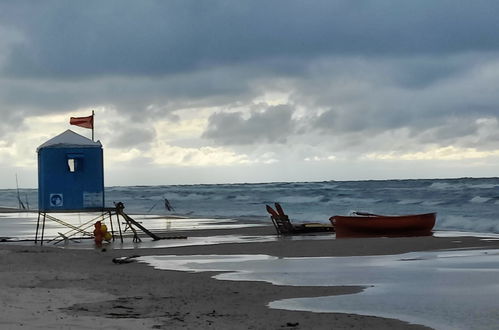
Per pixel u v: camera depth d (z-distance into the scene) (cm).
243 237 3234
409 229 3159
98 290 1470
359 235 3209
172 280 1673
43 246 2702
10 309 1166
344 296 1430
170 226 4209
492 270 1819
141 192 13188
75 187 2920
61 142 2909
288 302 1355
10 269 1880
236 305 1313
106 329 1007
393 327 1109
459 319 1179
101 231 2852
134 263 2095
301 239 3039
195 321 1120
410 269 1875
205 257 2278
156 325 1059
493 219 4097
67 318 1091
